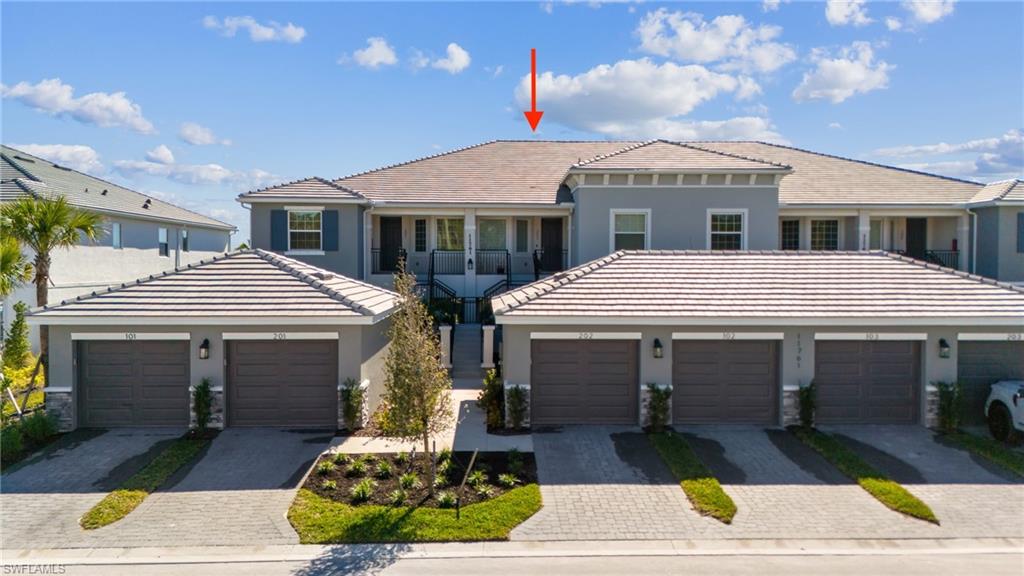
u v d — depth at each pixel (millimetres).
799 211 23188
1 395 14430
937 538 9031
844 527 9320
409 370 9883
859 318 13523
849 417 14109
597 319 13367
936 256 24062
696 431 13578
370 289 17141
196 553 8531
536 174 25469
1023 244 22328
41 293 16984
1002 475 11258
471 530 9078
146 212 31047
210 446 12477
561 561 8352
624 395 14031
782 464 11719
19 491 10422
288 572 8062
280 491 10430
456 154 27234
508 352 13766
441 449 12312
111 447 12430
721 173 20516
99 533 9039
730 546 8758
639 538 8961
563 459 11875
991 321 13523
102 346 13547
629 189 20938
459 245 25328
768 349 14039
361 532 9008
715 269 15500
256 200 21859
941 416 13680
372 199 23141
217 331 13453
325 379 13766
